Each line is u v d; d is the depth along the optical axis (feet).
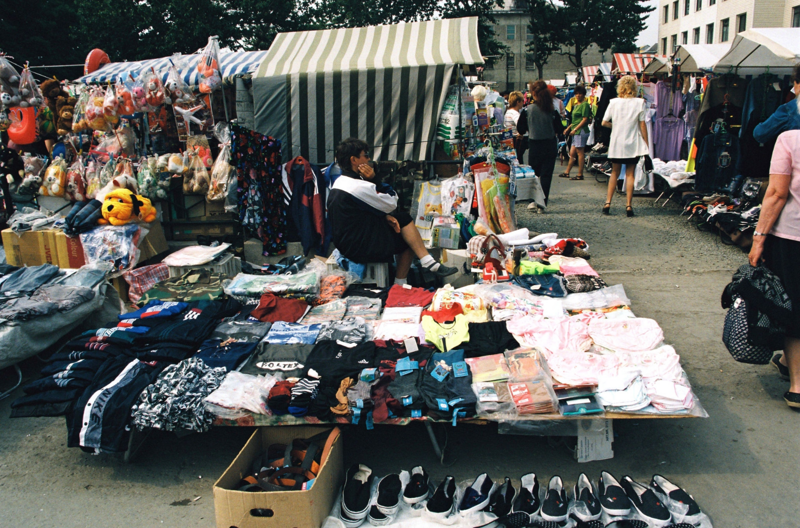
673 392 9.26
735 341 10.71
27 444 10.83
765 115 21.90
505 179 17.81
